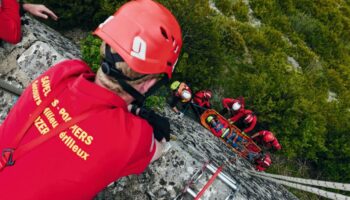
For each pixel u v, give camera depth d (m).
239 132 9.01
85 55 4.76
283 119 9.66
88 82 1.50
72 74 1.60
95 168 1.46
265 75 10.41
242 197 3.66
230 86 10.10
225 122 9.03
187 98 7.62
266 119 9.69
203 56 9.02
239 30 12.03
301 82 11.84
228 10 12.71
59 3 7.39
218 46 8.99
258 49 12.09
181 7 8.38
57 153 1.46
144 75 1.52
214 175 3.54
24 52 4.31
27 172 1.47
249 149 9.10
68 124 1.48
